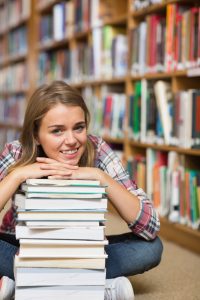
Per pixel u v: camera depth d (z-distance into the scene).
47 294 1.24
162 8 2.55
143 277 1.78
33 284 1.22
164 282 1.72
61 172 1.30
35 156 1.43
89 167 1.39
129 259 1.41
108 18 3.23
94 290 1.25
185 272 1.86
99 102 3.27
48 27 4.33
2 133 5.81
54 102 1.32
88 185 1.22
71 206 1.21
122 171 1.55
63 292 1.24
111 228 2.54
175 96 2.34
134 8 2.79
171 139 2.39
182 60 2.30
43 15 4.61
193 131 2.20
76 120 1.33
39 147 1.46
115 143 3.29
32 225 1.19
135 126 2.75
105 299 1.34
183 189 2.28
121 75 3.02
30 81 4.77
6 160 1.52
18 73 5.25
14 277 1.35
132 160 2.81
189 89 2.42
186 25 2.26
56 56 4.16
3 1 5.70
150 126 2.57
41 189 1.20
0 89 6.06
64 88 1.36
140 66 2.72
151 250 1.44
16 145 1.53
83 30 3.51
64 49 4.22
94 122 3.33
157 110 2.51
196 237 2.18
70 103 1.33
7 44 5.70
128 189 1.51
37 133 1.41
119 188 1.37
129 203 1.38
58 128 1.33
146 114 2.61
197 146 2.18
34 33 4.70
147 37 2.61
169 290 1.63
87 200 1.22
